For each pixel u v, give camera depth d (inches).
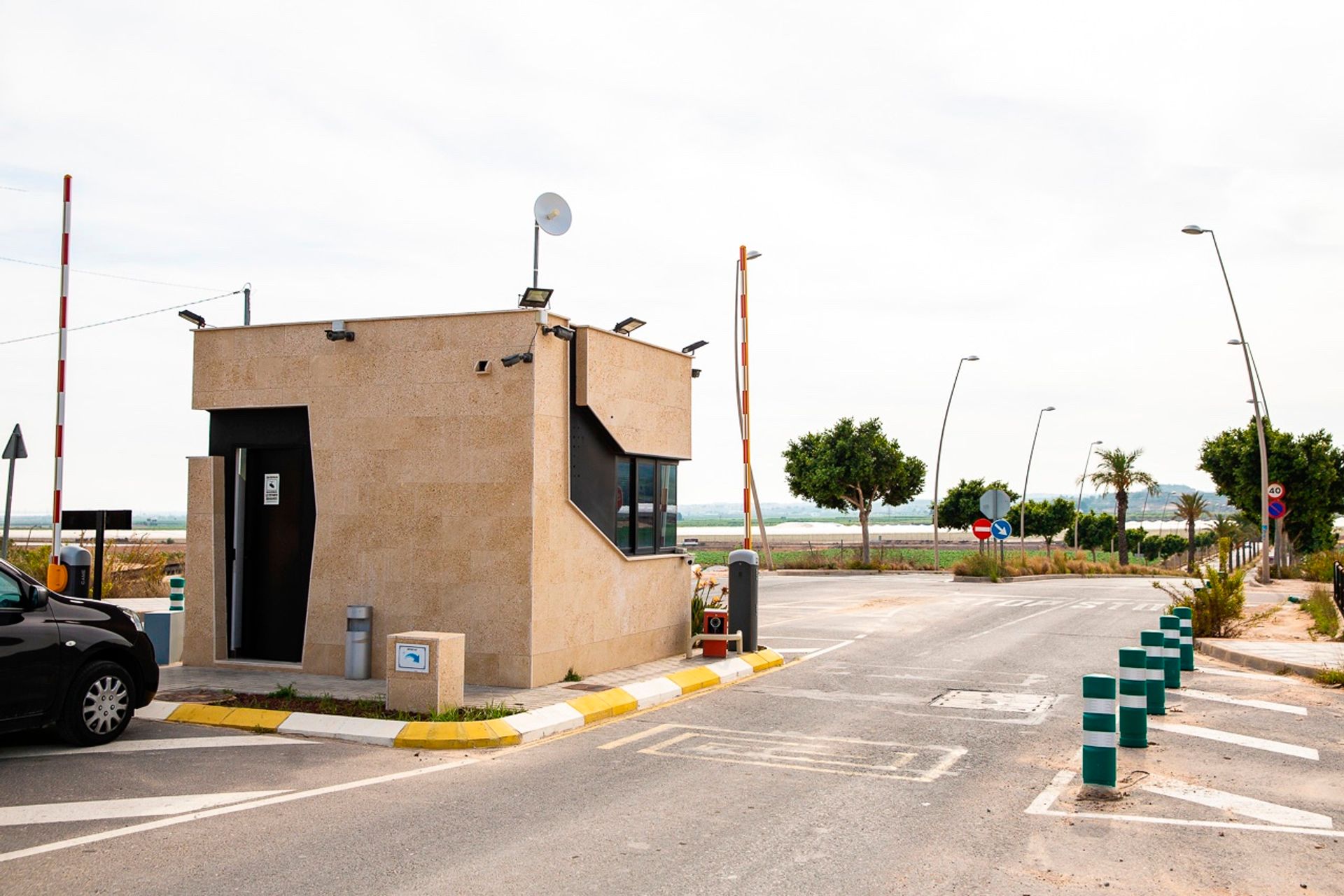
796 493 2158.0
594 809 283.4
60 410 593.0
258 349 519.8
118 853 240.4
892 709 451.2
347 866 232.2
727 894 216.4
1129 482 2819.9
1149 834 262.8
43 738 370.6
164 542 1781.5
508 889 217.9
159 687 454.9
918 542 3873.0
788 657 636.7
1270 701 473.1
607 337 516.4
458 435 478.6
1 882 219.5
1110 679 308.2
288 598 527.8
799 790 307.0
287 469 531.8
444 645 399.2
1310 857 245.1
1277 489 1454.2
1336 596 946.7
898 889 220.4
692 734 394.3
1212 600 733.3
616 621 533.0
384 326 494.0
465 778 319.3
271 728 387.9
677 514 617.9
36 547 967.0
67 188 598.2
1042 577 1686.8
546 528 475.5
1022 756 356.8
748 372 752.3
